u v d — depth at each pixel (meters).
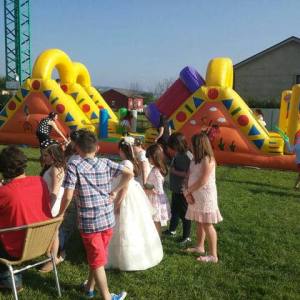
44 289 4.27
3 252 3.72
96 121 15.25
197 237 5.44
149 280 4.54
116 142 13.75
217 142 12.37
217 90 12.43
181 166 5.73
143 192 4.93
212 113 12.41
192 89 12.99
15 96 14.70
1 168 3.81
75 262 4.95
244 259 5.25
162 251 5.01
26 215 3.75
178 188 5.74
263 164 12.12
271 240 5.96
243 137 12.30
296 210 7.74
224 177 10.71
